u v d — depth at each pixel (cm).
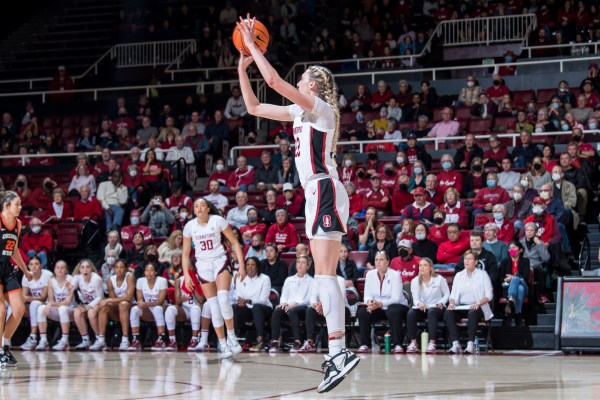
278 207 1497
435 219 1301
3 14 2814
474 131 1786
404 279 1215
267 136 2042
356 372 772
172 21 2559
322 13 2508
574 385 634
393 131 1773
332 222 558
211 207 988
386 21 2338
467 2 2289
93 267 1291
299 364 910
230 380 715
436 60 2152
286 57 2300
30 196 1695
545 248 1207
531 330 1161
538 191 1355
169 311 1240
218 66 2353
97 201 1588
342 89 2091
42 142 2073
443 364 881
